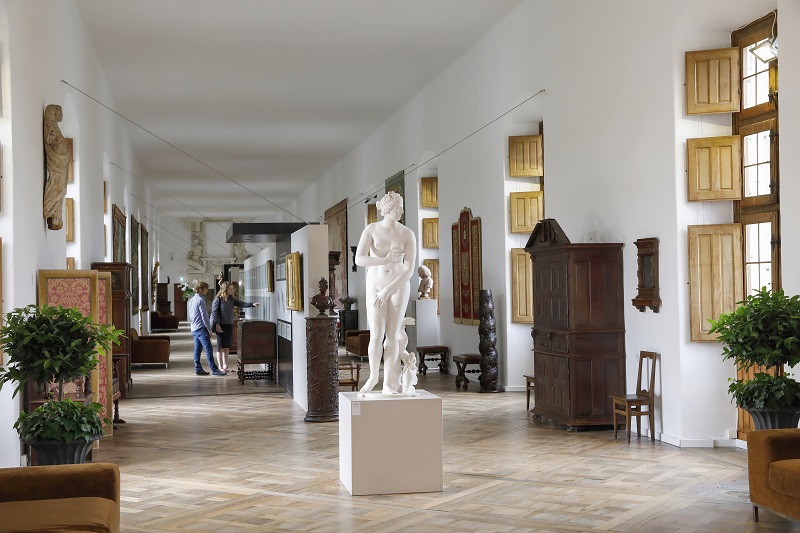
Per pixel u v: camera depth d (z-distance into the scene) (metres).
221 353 20.28
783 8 8.68
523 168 15.91
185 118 24.42
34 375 7.94
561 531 6.58
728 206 10.38
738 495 7.70
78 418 7.69
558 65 13.58
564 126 13.42
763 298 7.84
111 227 20.08
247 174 36.06
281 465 9.35
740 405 7.77
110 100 20.89
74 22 14.40
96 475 5.58
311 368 12.60
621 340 11.42
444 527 6.73
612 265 11.41
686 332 10.26
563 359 11.52
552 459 9.45
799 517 6.18
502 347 16.23
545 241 12.09
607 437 10.86
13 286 9.18
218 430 11.89
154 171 34.78
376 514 7.18
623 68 11.52
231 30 16.42
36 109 10.66
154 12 15.32
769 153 9.88
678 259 10.29
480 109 17.19
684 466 9.02
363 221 28.33
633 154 11.28
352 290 29.92
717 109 10.24
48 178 11.21
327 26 16.28
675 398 10.34
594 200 12.39
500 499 7.65
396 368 8.39
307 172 35.66
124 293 16.16
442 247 20.00
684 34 10.37
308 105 23.00
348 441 8.08
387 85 20.97
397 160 23.78
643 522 6.81
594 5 12.31
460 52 18.16
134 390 17.05
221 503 7.63
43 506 5.18
